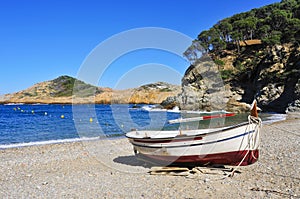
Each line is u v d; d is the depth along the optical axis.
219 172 8.84
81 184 8.09
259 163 9.87
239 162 9.35
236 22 98.31
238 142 9.17
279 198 6.41
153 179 8.46
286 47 63.41
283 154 11.27
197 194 6.86
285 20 89.19
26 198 7.00
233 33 92.75
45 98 87.81
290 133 18.53
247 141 9.23
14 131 25.14
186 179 8.27
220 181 7.90
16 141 19.14
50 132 24.08
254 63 71.69
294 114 42.84
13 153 13.84
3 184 8.33
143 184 7.93
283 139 15.61
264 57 67.62
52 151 14.30
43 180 8.69
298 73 52.97
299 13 96.50
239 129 9.12
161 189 7.38
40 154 13.49
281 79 56.38
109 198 6.82
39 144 17.33
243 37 96.50
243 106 51.66
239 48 86.75
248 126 9.21
